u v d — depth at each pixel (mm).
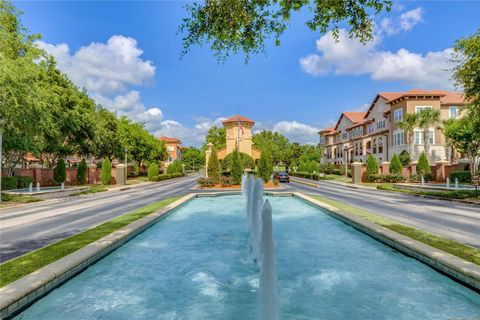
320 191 23766
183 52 6223
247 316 4410
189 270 6316
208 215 13070
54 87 28828
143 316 4371
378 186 26375
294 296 5000
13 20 21969
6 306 3762
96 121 37250
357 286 5352
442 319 4188
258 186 8023
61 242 6883
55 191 25016
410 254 6188
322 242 8344
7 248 6918
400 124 37031
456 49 14711
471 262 5129
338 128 69000
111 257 6676
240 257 7230
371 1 5520
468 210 12812
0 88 15383
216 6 5773
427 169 31109
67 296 4969
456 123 30219
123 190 27219
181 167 66250
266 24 6188
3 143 23344
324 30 6152
